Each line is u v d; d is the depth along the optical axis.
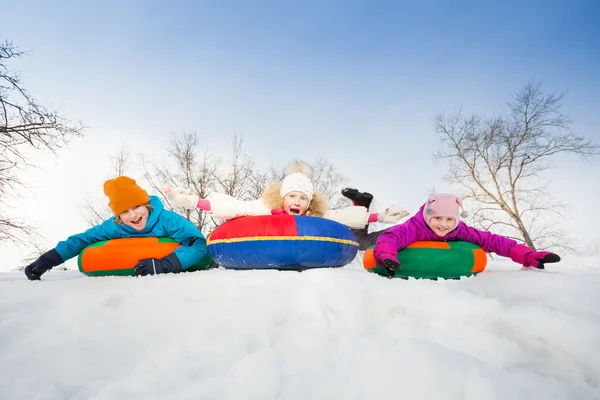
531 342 2.02
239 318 2.10
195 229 4.24
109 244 3.95
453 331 2.13
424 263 3.75
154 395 1.52
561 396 1.59
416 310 2.30
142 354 1.81
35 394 1.50
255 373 1.63
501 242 4.13
